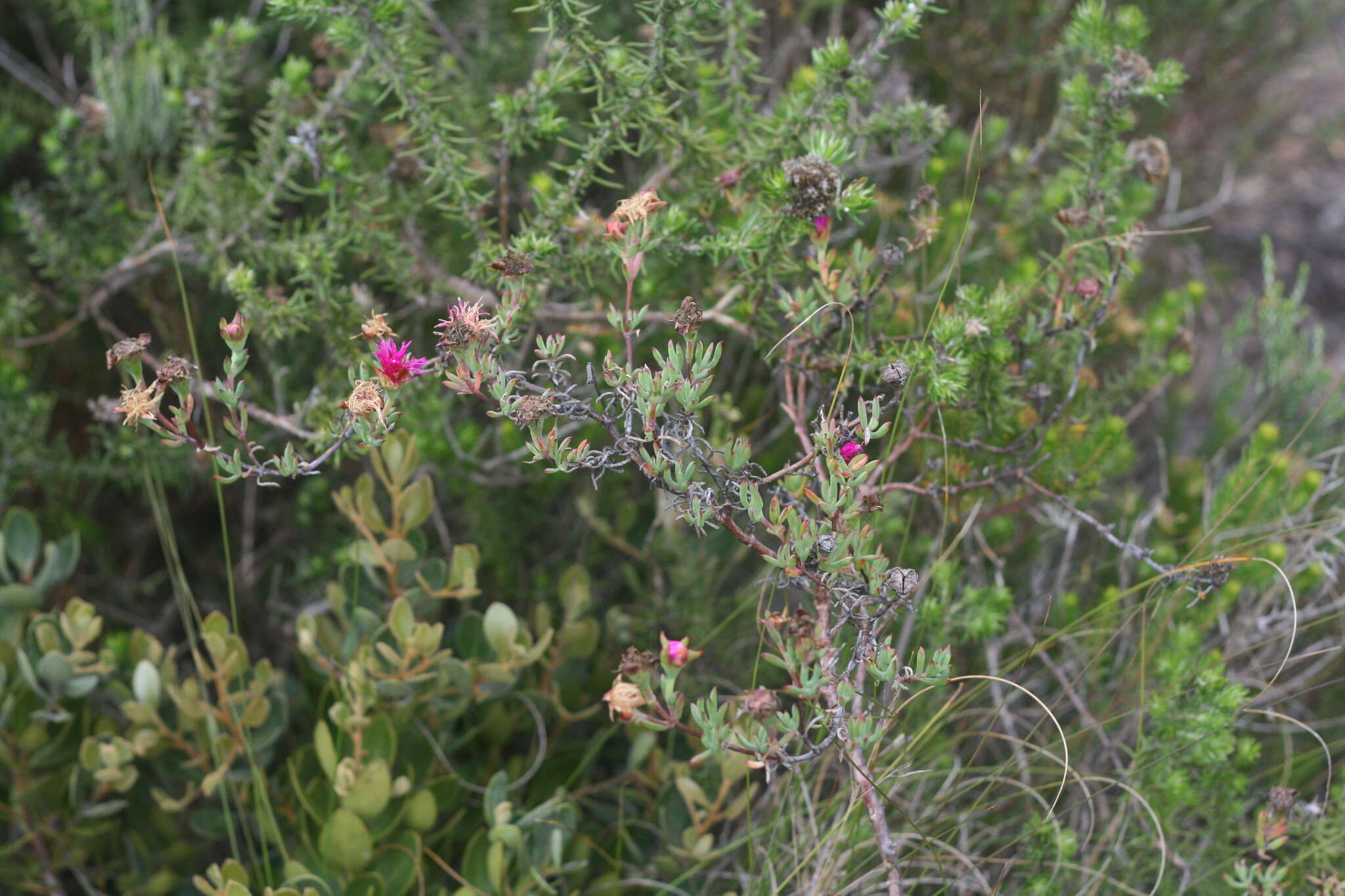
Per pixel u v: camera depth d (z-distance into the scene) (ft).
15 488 5.39
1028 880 4.84
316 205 5.63
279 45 5.72
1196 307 6.61
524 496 5.47
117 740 4.99
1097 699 5.21
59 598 5.58
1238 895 4.86
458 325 4.32
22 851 5.23
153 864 5.21
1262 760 5.32
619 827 5.10
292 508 5.71
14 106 5.92
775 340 4.95
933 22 6.20
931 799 4.98
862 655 4.42
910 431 4.81
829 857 4.72
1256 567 5.14
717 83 5.06
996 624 4.97
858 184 4.60
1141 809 4.94
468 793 5.20
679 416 4.38
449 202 5.30
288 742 5.37
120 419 5.27
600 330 5.20
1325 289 8.84
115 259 5.49
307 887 4.83
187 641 5.76
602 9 5.65
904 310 5.14
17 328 5.44
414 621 5.05
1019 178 5.57
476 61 5.63
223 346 5.66
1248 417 6.24
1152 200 5.45
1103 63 4.99
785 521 4.46
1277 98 8.43
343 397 4.96
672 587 5.38
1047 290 5.00
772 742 4.39
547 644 5.05
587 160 4.92
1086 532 5.68
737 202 4.91
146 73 5.35
